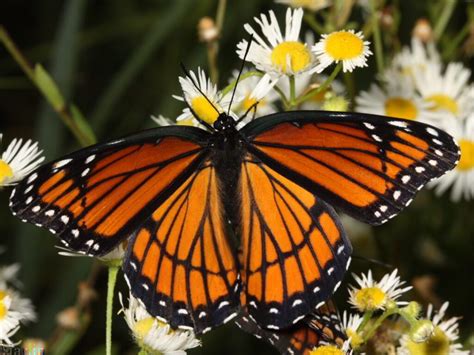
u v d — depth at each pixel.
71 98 0.45
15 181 0.34
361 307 0.33
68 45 0.42
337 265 0.31
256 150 0.32
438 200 0.42
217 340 0.42
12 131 0.49
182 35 0.45
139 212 0.31
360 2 0.41
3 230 0.45
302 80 0.37
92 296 0.38
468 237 0.42
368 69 0.43
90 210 0.31
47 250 0.44
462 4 0.44
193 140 0.32
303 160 0.32
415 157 0.31
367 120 0.31
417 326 0.32
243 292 0.32
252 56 0.35
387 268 0.40
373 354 0.34
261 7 0.44
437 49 0.44
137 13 0.48
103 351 0.38
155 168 0.32
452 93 0.40
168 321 0.31
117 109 0.47
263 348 0.42
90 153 0.31
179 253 0.32
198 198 0.32
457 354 0.34
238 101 0.35
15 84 0.48
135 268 0.31
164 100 0.43
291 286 0.31
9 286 0.42
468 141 0.39
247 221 0.32
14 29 0.51
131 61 0.43
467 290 0.42
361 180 0.31
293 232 0.32
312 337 0.32
